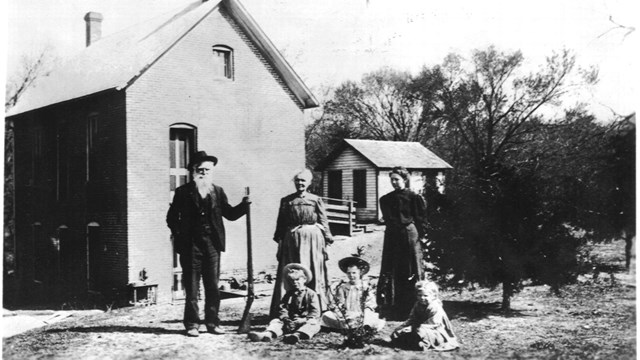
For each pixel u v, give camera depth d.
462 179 9.45
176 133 13.93
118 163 13.18
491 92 19.61
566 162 12.97
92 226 14.09
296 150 15.24
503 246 8.94
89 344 7.41
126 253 12.91
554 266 8.97
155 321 9.01
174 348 7.02
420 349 6.89
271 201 14.66
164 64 13.55
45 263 15.76
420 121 21.28
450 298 10.20
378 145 19.78
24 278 16.50
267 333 7.23
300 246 7.70
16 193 17.11
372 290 7.70
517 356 6.71
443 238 9.03
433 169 18.67
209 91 14.11
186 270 7.55
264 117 14.80
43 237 15.97
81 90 14.21
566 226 9.77
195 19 13.80
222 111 14.27
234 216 7.74
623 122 12.98
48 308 13.88
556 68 17.56
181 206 7.46
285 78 15.16
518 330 7.89
